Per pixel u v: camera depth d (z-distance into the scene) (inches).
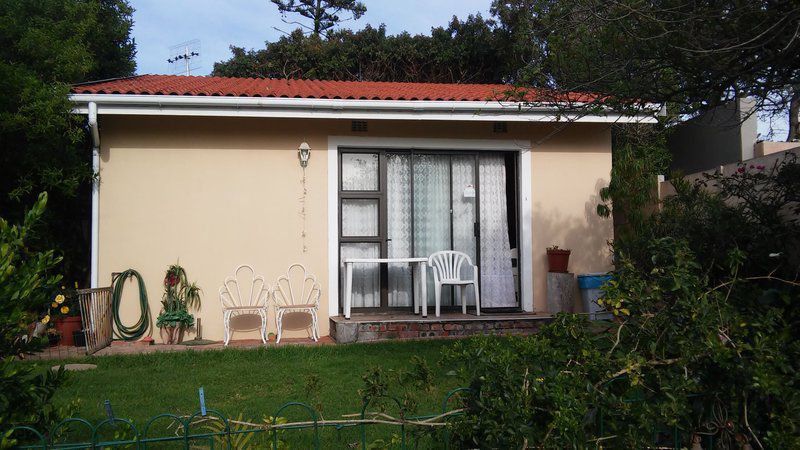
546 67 209.9
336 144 344.5
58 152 317.4
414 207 355.9
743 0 156.6
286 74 860.6
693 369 109.3
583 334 112.3
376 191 350.6
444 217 358.3
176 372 243.3
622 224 398.9
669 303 114.9
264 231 336.2
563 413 92.1
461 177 361.4
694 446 113.9
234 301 330.6
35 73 326.3
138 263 324.8
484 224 362.0
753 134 395.9
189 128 332.2
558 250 350.6
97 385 223.3
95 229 321.4
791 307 134.0
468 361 105.4
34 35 335.0
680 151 457.4
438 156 360.2
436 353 269.9
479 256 358.9
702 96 183.2
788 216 208.8
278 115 322.3
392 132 350.6
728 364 104.6
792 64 163.3
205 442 138.3
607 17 179.8
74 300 328.8
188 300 327.3
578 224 366.3
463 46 859.4
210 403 199.5
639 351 111.0
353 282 346.6
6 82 298.0
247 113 319.3
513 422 95.4
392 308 349.1
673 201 244.1
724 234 182.2
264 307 319.6
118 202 325.1
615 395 106.3
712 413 111.0
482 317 326.6
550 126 365.7
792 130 315.6
